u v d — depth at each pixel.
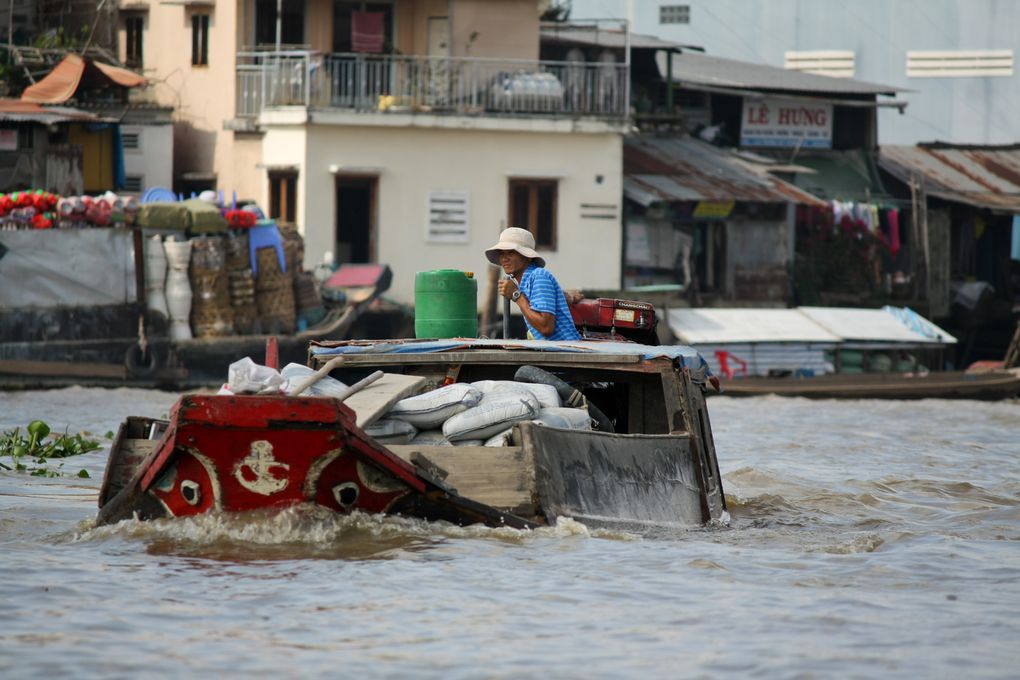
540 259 27.39
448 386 23.33
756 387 73.50
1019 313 99.06
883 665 16.27
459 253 81.56
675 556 21.88
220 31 83.44
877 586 20.56
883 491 34.56
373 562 20.56
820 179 100.06
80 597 18.45
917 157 110.19
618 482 23.28
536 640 17.00
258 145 82.25
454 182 81.25
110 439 42.12
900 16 124.31
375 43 84.56
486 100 81.94
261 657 16.03
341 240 81.00
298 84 80.25
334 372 34.31
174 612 17.84
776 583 20.53
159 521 22.11
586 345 25.45
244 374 20.48
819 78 104.94
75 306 63.25
